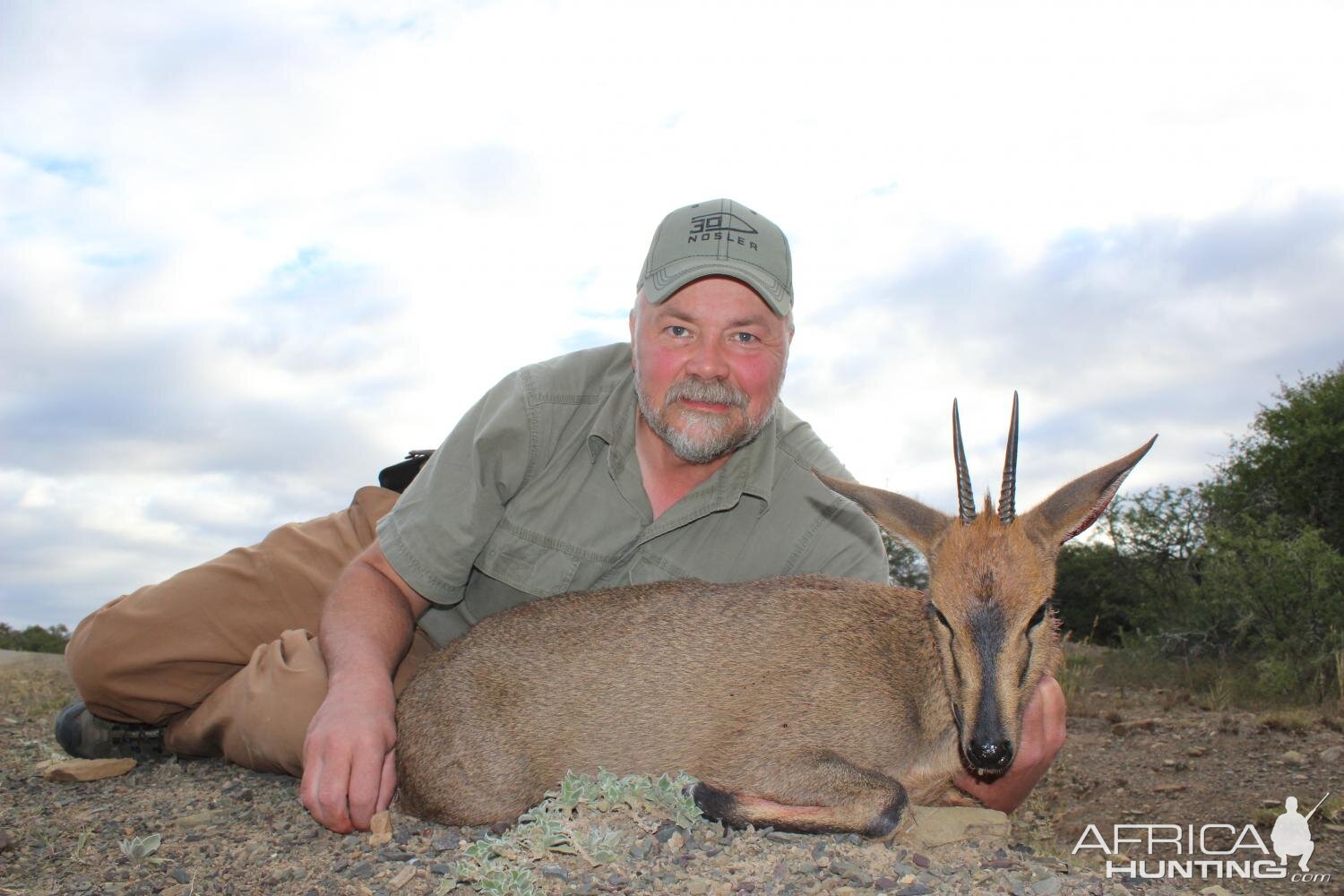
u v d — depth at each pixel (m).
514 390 1.37
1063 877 1.04
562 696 1.18
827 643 1.18
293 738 1.33
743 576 1.40
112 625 1.44
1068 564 4.84
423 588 1.30
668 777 1.11
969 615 1.08
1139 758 1.95
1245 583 3.09
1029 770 1.20
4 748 1.63
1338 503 4.38
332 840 1.14
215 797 1.33
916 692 1.16
